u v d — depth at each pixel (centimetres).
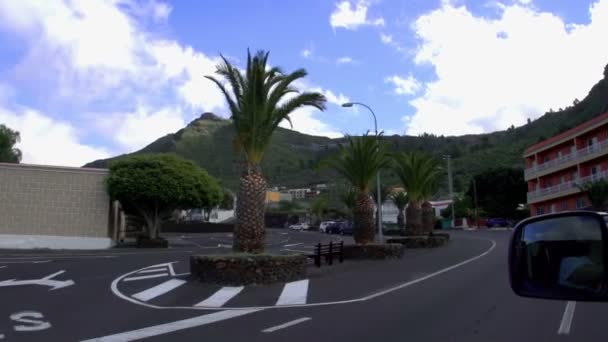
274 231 7988
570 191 5544
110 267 2152
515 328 902
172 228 7338
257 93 1791
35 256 2650
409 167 3481
